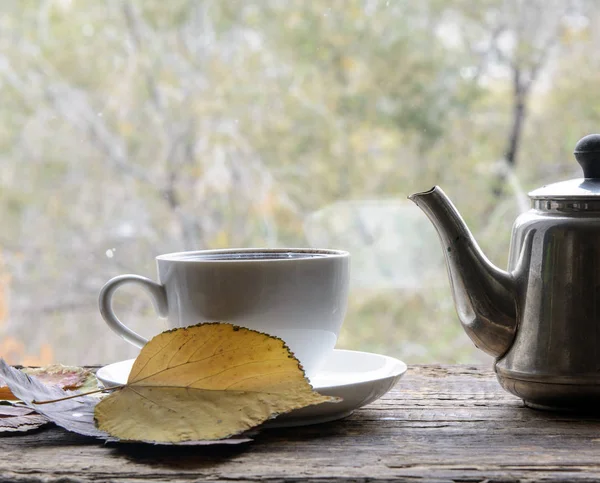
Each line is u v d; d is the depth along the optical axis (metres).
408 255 1.42
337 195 1.48
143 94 1.54
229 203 1.52
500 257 1.37
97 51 1.54
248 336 0.54
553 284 0.58
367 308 1.42
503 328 0.60
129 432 0.53
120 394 0.55
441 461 0.52
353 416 0.59
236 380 0.54
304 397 0.54
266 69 1.51
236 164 1.51
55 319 1.51
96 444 0.55
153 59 1.53
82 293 1.52
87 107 1.55
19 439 0.56
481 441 0.55
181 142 1.53
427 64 1.45
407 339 1.40
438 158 1.44
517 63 1.42
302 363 0.61
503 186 1.41
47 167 1.55
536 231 0.59
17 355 1.50
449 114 1.44
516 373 0.59
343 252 0.62
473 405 0.61
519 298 0.60
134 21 1.53
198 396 0.54
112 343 1.49
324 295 0.59
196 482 0.50
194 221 1.52
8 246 1.53
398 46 1.45
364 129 1.47
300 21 1.48
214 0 1.51
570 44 1.39
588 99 1.39
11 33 1.54
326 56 1.48
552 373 0.58
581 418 0.58
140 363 0.55
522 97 1.42
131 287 1.49
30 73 1.54
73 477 0.51
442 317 1.40
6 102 1.54
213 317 0.58
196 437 0.53
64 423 0.55
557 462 0.52
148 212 1.54
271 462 0.52
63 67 1.54
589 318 0.58
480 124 1.43
